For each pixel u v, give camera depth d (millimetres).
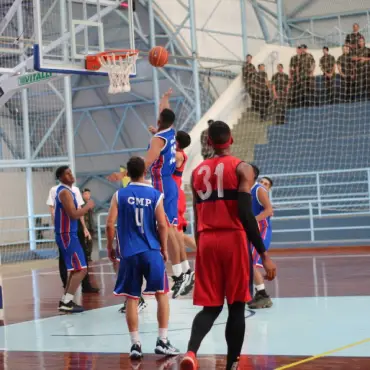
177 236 15242
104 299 17219
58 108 34594
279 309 14156
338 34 39719
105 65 19000
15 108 34531
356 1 39094
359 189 31656
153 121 39625
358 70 33000
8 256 31125
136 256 10477
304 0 40375
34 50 17969
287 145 34031
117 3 20188
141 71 37938
